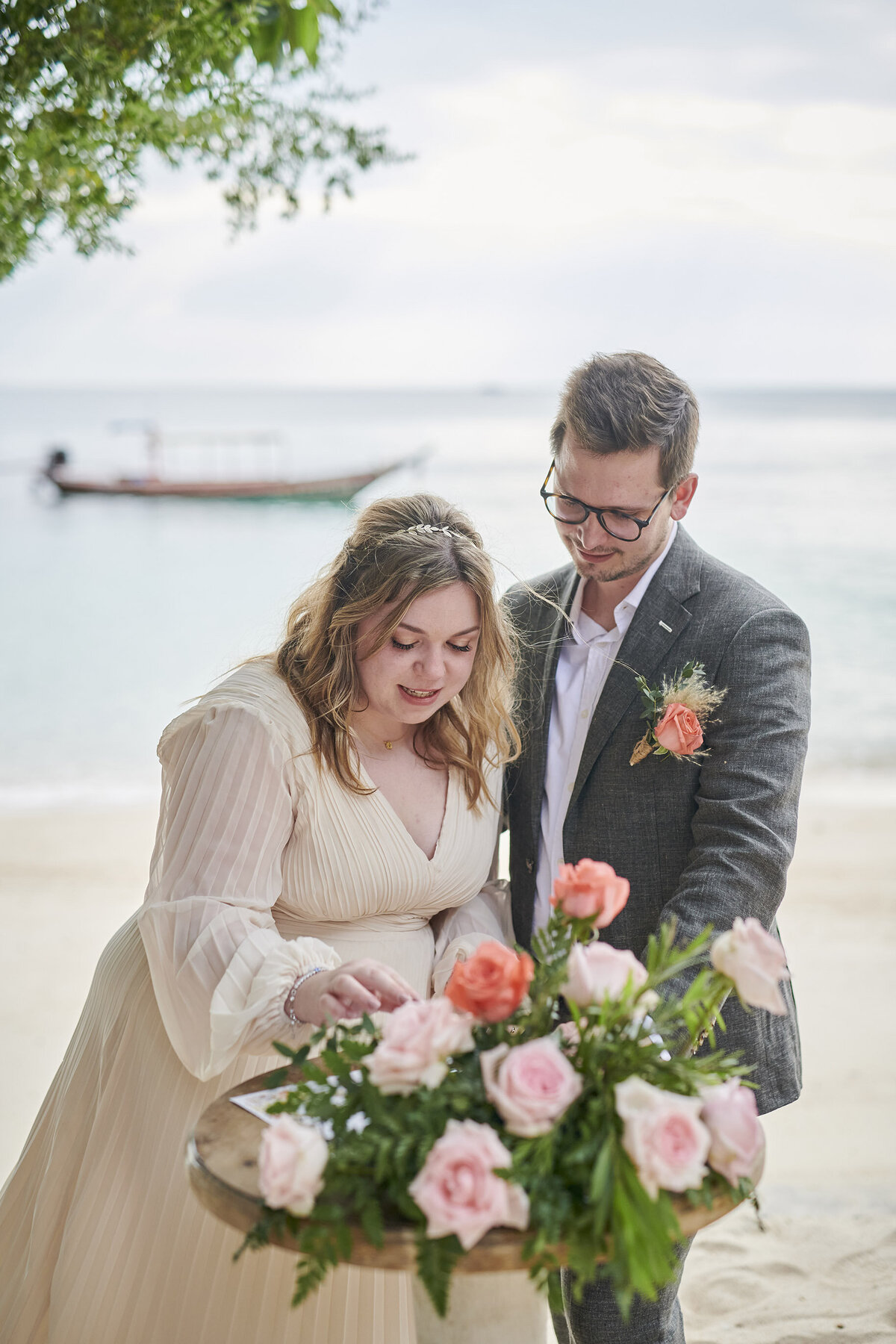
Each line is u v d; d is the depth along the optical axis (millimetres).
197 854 1791
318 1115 1271
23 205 2693
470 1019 1251
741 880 1881
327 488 27828
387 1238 1180
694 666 2031
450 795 2031
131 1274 1771
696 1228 1260
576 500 2037
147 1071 1838
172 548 22531
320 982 1606
